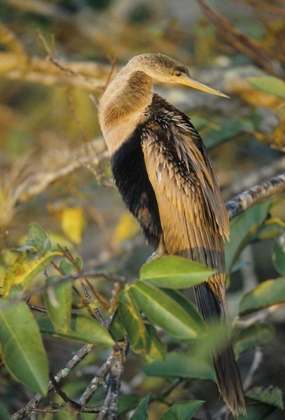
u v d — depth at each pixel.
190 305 6.29
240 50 13.00
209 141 11.61
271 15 15.91
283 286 8.79
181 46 16.52
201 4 12.51
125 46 16.17
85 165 10.54
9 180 12.36
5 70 14.29
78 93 15.17
